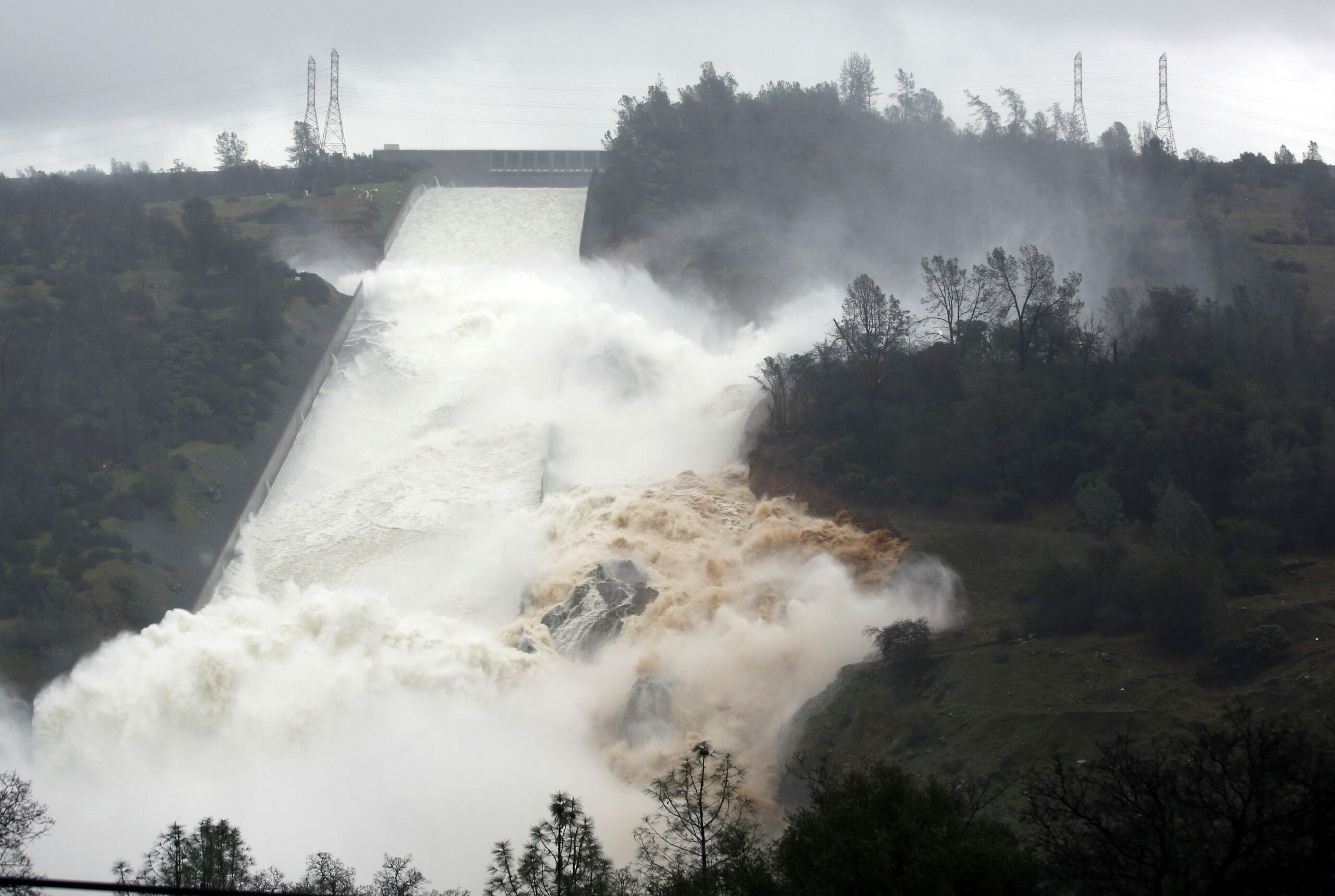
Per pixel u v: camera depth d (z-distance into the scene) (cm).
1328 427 8606
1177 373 10138
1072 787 4988
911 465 9756
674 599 8950
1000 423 9681
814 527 9356
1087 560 7588
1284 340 10531
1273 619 6706
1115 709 6194
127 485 10769
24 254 16125
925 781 6081
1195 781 4034
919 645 7188
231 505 10956
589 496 10500
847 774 6450
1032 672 6775
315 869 4653
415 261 18125
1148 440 8906
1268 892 3775
